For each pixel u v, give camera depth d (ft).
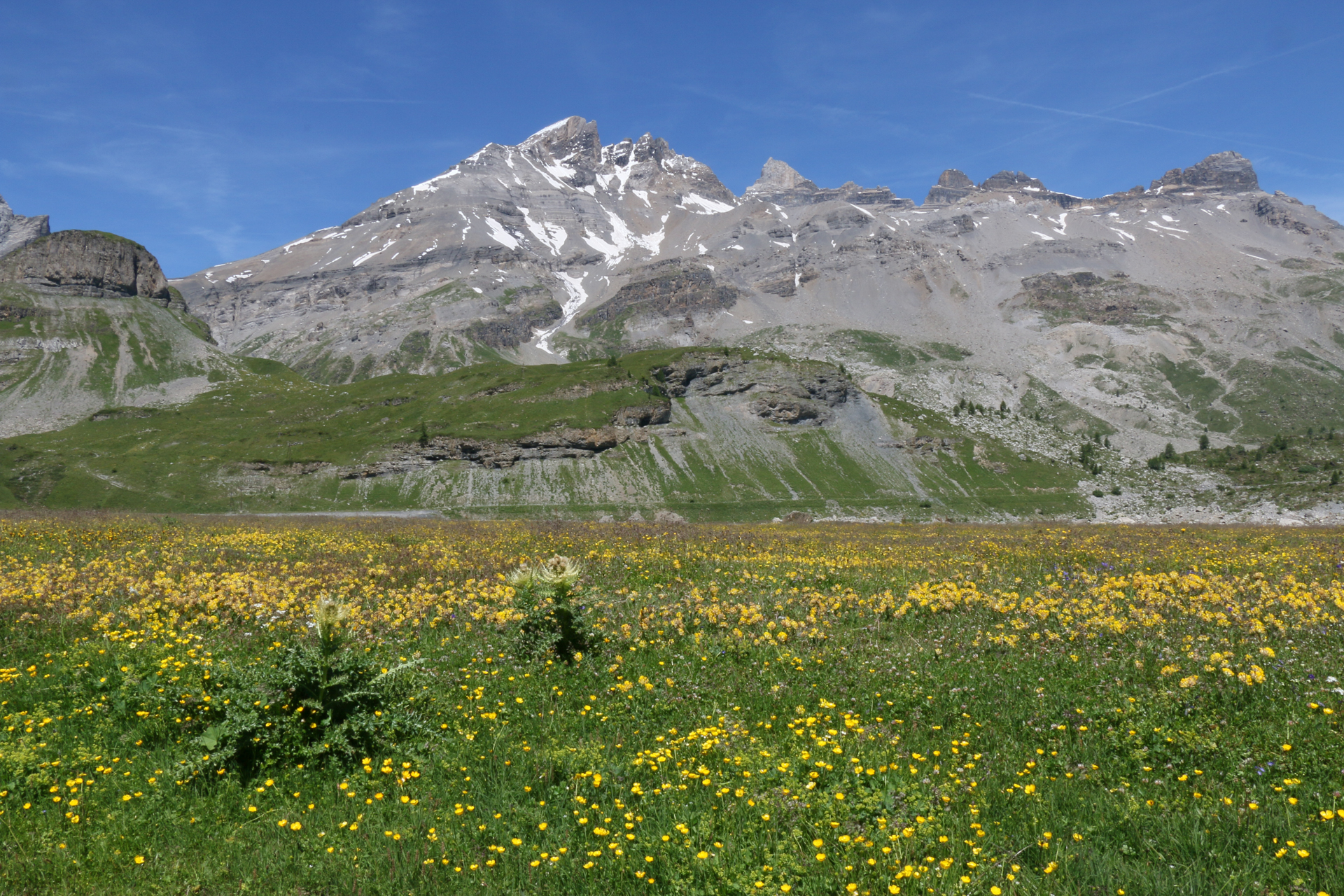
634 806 24.44
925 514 626.64
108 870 21.22
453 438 640.58
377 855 21.71
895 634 46.96
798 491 652.07
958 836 21.94
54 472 574.56
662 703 33.78
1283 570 73.05
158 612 49.55
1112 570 75.41
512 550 95.09
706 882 19.83
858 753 27.12
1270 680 33.17
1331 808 22.20
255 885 20.52
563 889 20.26
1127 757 27.32
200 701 30.27
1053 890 19.15
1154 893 18.86
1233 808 22.71
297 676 29.68
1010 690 34.99
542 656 40.83
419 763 27.68
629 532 126.21
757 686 36.70
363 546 102.68
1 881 20.44
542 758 27.94
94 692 34.35
